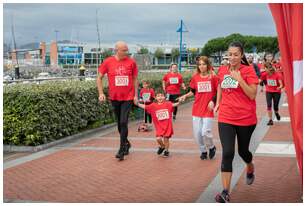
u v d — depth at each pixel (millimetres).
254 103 5539
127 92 8273
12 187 6430
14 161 8195
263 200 5590
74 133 10875
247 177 6094
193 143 9914
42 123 9375
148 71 23141
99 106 12219
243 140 5559
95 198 5848
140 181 6668
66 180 6793
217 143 9867
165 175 7000
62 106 10156
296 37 4188
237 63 5441
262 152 8602
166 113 8219
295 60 4203
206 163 7820
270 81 12539
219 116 5543
